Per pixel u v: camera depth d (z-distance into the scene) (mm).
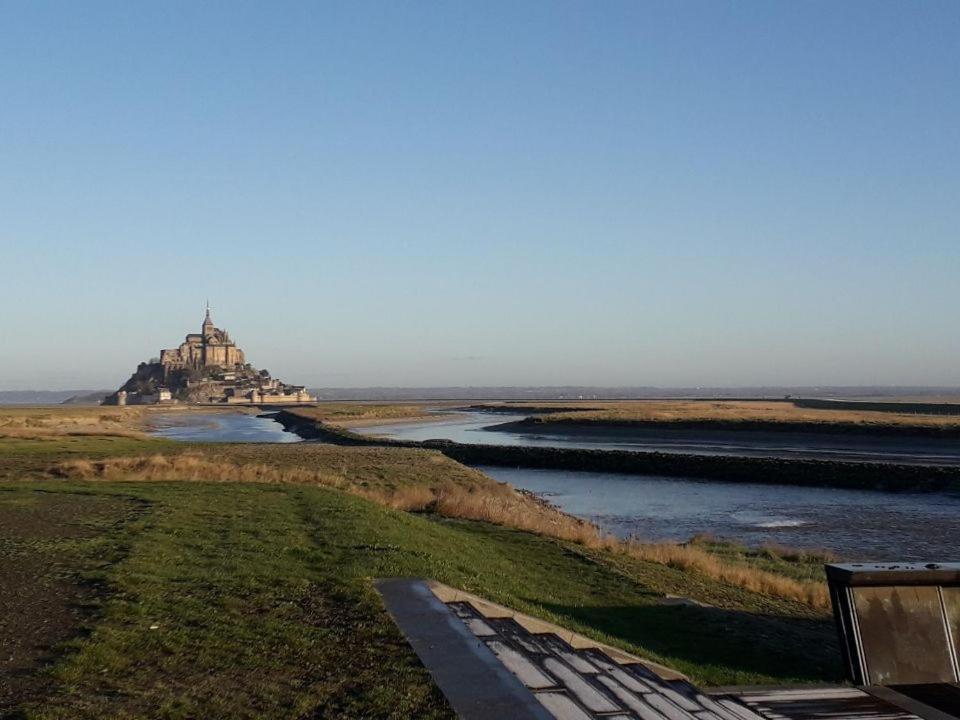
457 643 9250
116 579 11898
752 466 53094
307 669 8336
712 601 17250
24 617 10062
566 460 61812
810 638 14852
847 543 30016
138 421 144875
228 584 11859
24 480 31531
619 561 20266
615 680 9289
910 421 84375
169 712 7062
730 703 9672
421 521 21266
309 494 23672
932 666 11039
